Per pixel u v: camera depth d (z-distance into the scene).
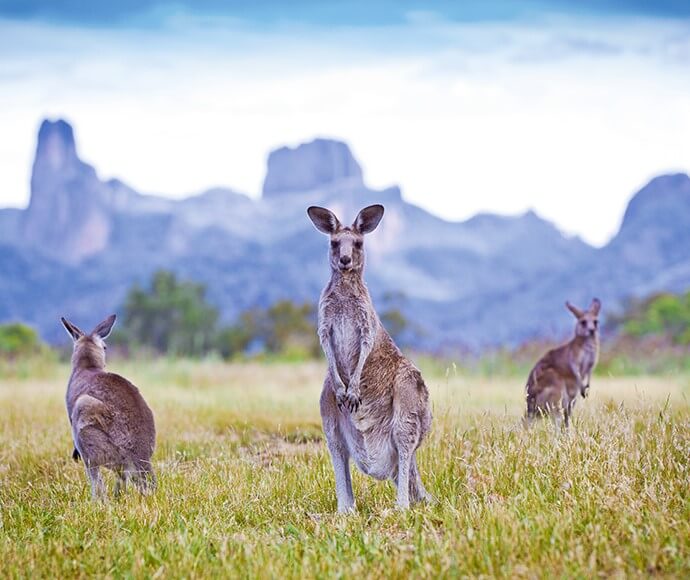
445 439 17.64
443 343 54.66
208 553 12.21
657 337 60.56
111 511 14.39
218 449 20.14
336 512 14.88
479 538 11.77
